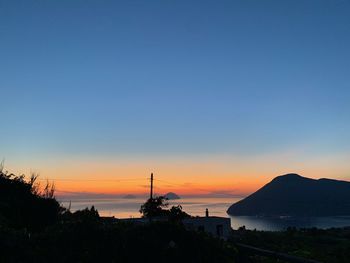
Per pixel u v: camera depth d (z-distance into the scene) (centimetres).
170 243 1505
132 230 1622
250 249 980
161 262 1459
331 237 5275
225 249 1484
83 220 1711
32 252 1427
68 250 1502
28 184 2916
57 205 2756
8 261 1342
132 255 1491
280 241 3794
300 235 5278
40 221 2533
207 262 1448
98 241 1557
